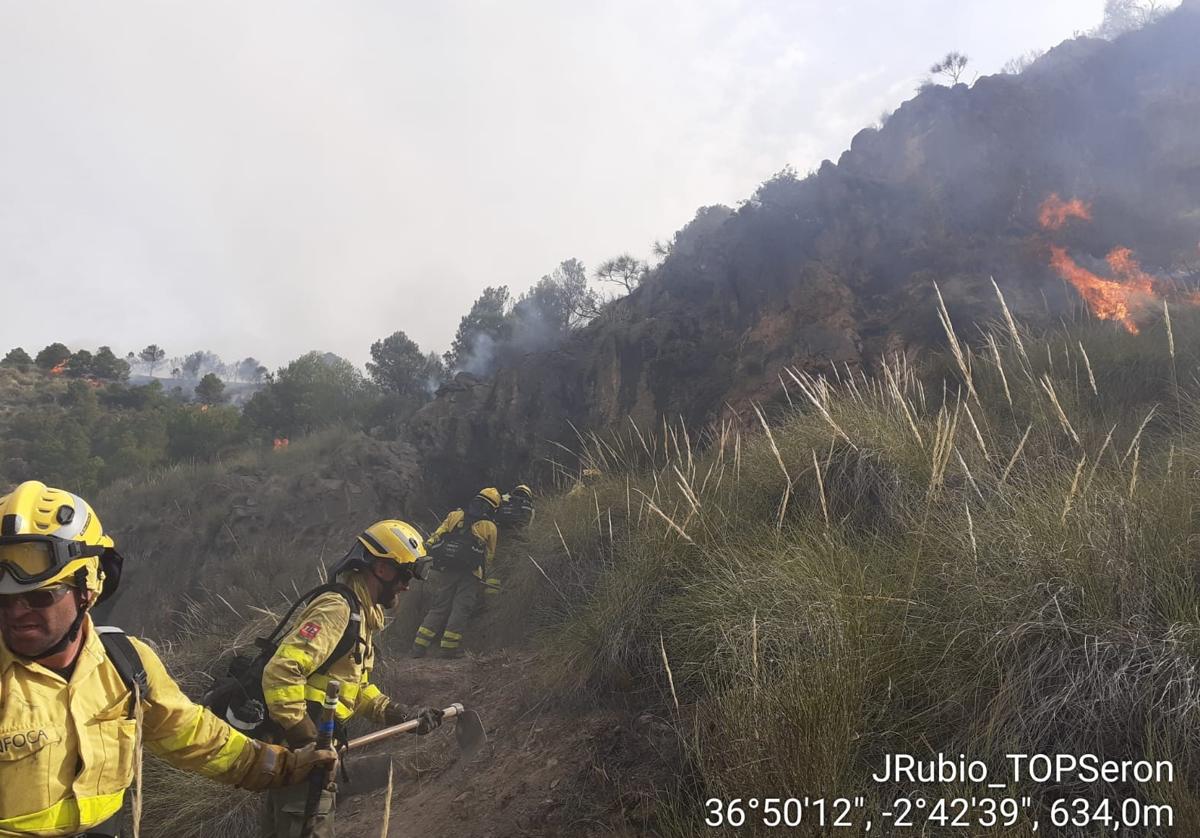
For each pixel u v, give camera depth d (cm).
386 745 546
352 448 1655
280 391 3144
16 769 172
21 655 179
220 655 648
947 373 801
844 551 452
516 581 727
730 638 405
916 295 1212
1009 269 1204
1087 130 1384
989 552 391
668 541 542
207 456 3094
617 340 1478
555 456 1438
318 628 326
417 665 650
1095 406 637
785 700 329
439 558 715
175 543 1616
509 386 1572
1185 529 366
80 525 187
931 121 1486
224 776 236
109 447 3641
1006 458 543
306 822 278
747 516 580
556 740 457
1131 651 321
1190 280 1061
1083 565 357
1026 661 338
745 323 1410
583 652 503
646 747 412
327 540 1462
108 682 195
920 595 400
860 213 1402
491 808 421
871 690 351
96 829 182
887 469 559
